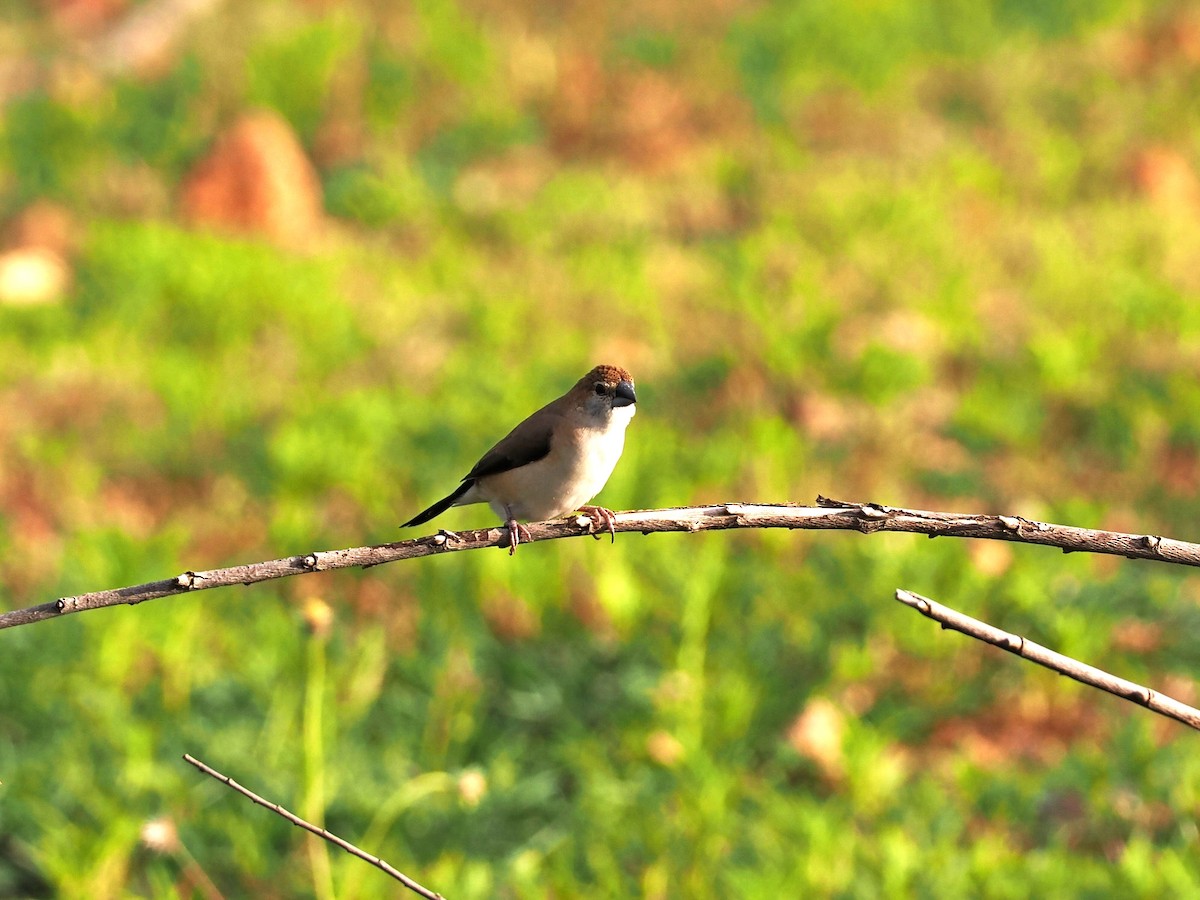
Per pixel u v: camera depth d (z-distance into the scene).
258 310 17.31
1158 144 22.77
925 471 13.69
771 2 28.64
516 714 10.05
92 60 27.28
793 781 9.47
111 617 10.39
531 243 20.06
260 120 21.64
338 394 15.25
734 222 20.70
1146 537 4.84
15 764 9.30
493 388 15.20
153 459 14.12
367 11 28.11
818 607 11.04
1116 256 18.53
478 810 8.96
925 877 8.10
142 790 9.01
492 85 25.17
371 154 23.41
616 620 10.66
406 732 9.80
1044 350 15.30
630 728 9.65
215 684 10.09
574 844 8.83
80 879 8.31
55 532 12.87
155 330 17.17
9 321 17.16
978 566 11.35
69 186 22.16
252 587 11.65
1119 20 27.16
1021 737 10.05
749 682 10.02
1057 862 8.28
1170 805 8.88
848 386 15.12
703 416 14.88
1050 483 13.52
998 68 25.17
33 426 14.70
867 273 17.98
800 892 8.08
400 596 11.52
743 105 24.73
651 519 5.39
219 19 28.09
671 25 28.00
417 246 20.42
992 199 21.03
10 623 4.83
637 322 17.17
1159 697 4.55
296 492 13.16
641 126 23.95
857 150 23.03
